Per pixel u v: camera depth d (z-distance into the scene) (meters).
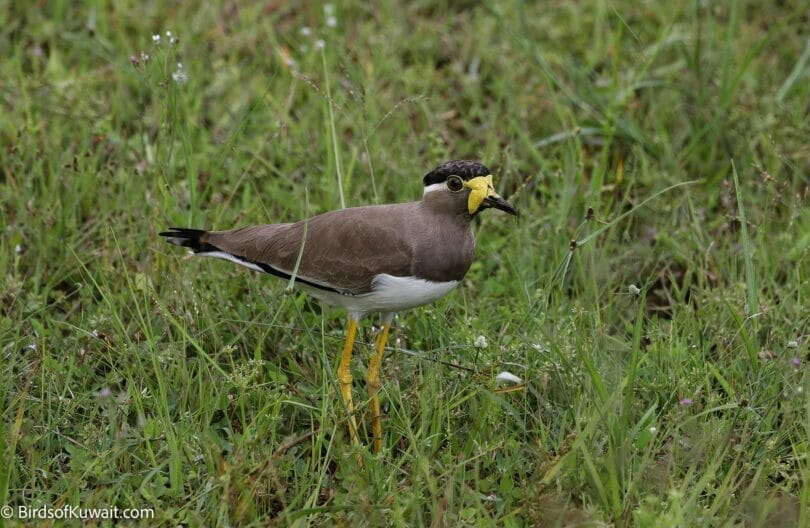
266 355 10.96
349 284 9.74
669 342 10.57
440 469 9.12
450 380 10.16
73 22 15.57
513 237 12.38
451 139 14.21
